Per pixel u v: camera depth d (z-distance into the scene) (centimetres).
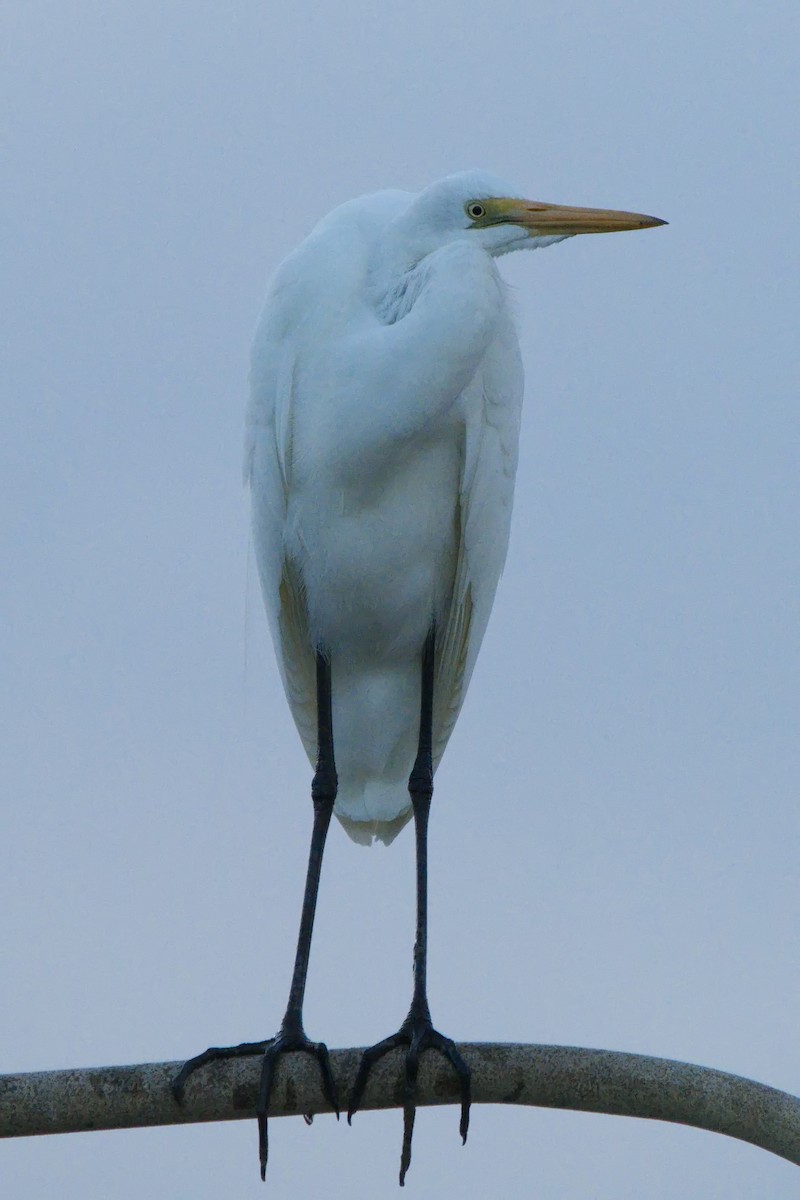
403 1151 671
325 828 804
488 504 811
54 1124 648
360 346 756
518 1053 668
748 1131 639
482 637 859
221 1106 665
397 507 797
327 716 827
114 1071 654
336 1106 670
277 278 811
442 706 876
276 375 798
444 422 786
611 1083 651
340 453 769
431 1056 671
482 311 733
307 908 774
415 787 816
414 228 769
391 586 814
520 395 819
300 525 807
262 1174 665
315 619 828
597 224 757
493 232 760
